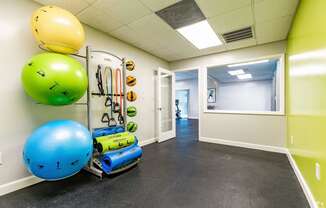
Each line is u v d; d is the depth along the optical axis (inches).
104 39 114.6
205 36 120.7
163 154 124.3
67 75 65.0
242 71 261.1
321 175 52.1
